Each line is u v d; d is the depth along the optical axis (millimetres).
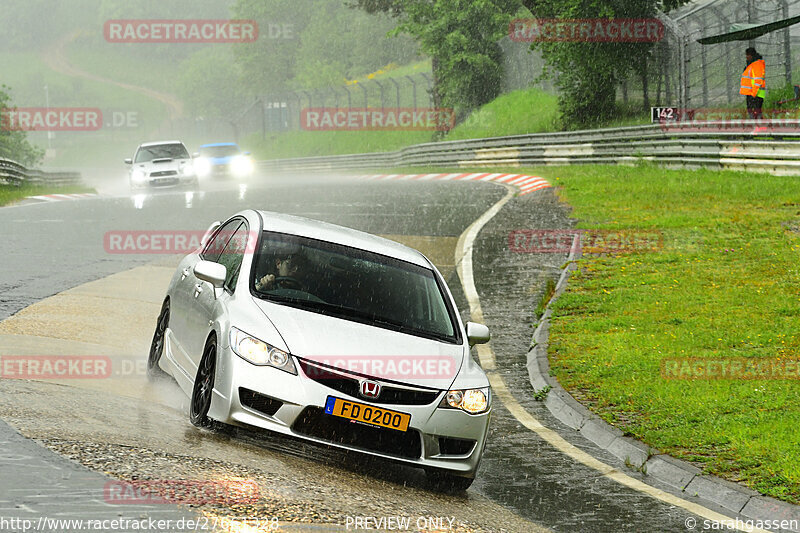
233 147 136125
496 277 49625
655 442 25109
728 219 60438
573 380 32031
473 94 166000
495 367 35125
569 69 126000
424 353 20875
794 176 74750
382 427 19594
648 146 94375
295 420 19234
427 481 21062
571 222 64250
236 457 18656
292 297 21719
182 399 24703
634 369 32625
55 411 20062
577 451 25469
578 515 19812
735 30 90062
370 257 24141
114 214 70688
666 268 48969
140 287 42062
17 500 13367
